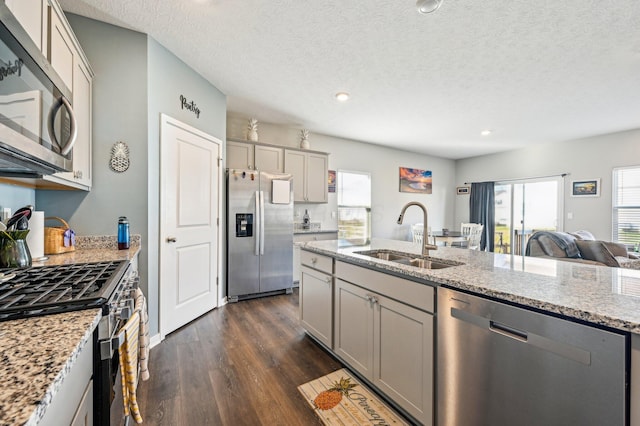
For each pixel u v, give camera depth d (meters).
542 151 5.67
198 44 2.40
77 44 1.75
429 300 1.37
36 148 0.96
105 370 0.84
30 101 0.92
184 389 1.77
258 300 3.58
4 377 0.48
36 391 0.44
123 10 2.00
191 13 2.01
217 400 1.68
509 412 1.06
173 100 2.57
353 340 1.90
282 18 2.04
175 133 2.59
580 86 3.04
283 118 4.21
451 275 1.34
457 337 1.24
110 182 2.17
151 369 1.99
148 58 2.28
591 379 0.86
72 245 1.95
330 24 2.10
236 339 2.47
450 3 1.85
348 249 2.23
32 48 0.91
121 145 2.20
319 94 3.36
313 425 1.50
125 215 2.21
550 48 2.35
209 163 3.09
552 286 1.15
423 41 2.29
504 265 1.60
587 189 5.06
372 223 5.77
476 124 4.39
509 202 6.24
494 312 1.10
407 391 1.49
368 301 1.76
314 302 2.36
